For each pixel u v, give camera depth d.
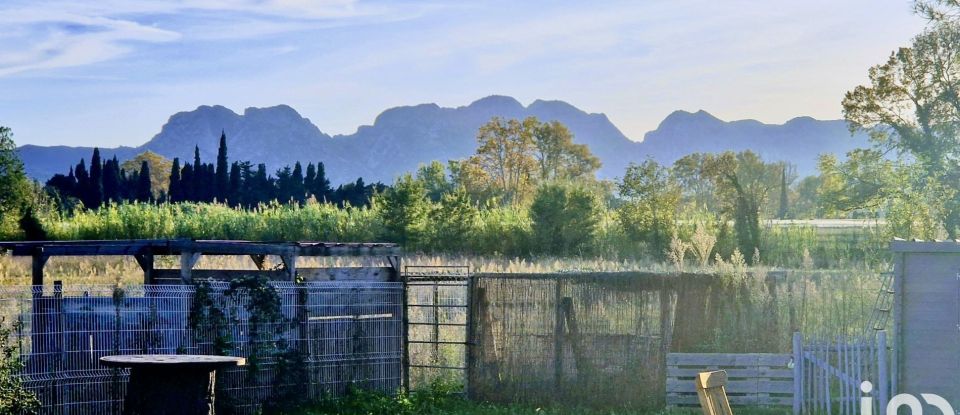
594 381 17.20
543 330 17.50
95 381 14.52
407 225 50.16
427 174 100.25
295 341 16.61
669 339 17.20
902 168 41.19
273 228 51.03
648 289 17.25
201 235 50.81
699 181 83.56
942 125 44.00
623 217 48.62
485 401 17.67
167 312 15.30
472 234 50.62
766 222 44.56
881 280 18.23
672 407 16.75
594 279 17.36
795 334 16.41
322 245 17.39
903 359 16.05
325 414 16.11
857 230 44.62
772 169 89.25
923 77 45.31
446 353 19.12
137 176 132.00
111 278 29.98
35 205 57.12
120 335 14.83
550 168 109.25
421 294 21.02
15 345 13.80
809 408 16.11
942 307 15.98
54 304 14.31
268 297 16.28
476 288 17.94
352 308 17.41
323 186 114.25
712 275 17.53
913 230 33.84
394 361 17.92
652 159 49.09
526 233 49.84
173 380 13.09
